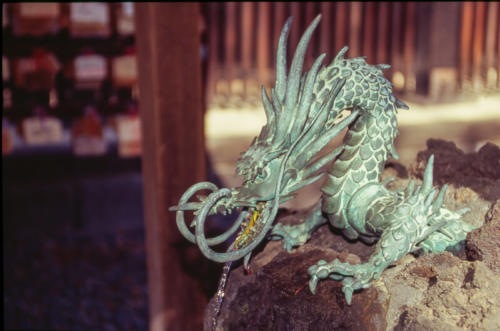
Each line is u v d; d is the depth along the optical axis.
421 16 6.51
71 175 5.25
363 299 1.38
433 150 1.96
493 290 1.30
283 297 1.45
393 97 1.56
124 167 5.45
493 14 6.55
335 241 1.80
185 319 2.67
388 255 1.40
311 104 1.46
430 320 1.28
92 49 4.13
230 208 1.38
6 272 4.09
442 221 1.47
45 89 4.09
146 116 2.53
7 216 4.76
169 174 2.54
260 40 6.44
